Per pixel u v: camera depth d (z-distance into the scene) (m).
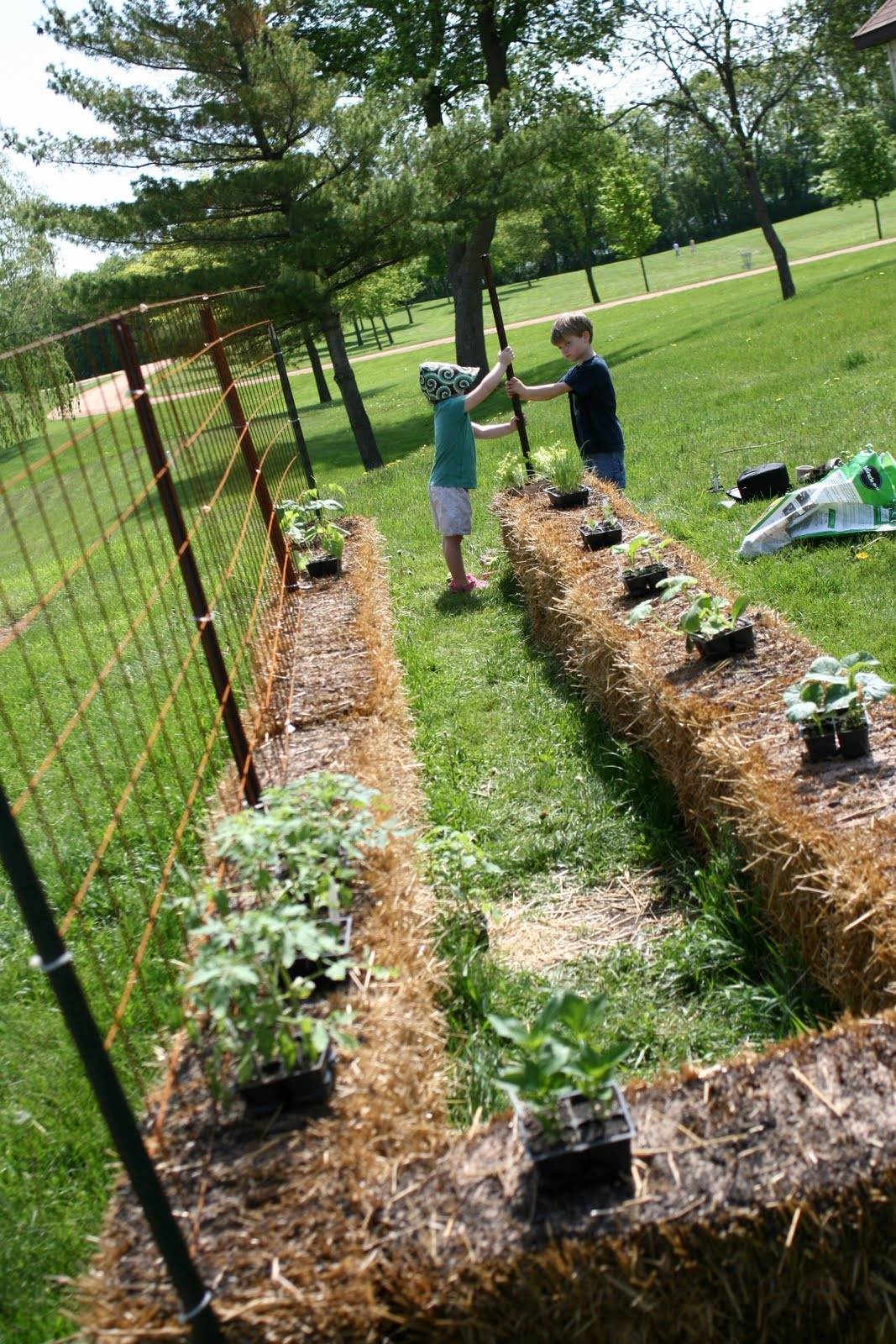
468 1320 1.97
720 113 28.42
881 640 5.07
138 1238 2.16
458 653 6.57
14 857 1.79
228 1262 2.04
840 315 18.88
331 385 43.88
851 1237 2.02
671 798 4.25
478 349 26.31
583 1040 2.23
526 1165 2.17
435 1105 2.52
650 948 3.57
